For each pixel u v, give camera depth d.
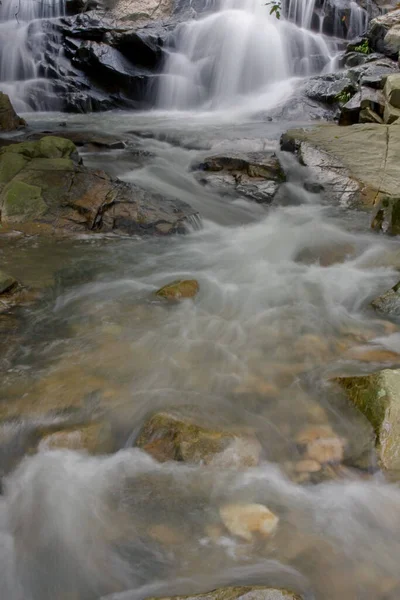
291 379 3.37
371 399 2.87
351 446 2.76
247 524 2.29
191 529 2.26
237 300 4.61
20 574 2.09
